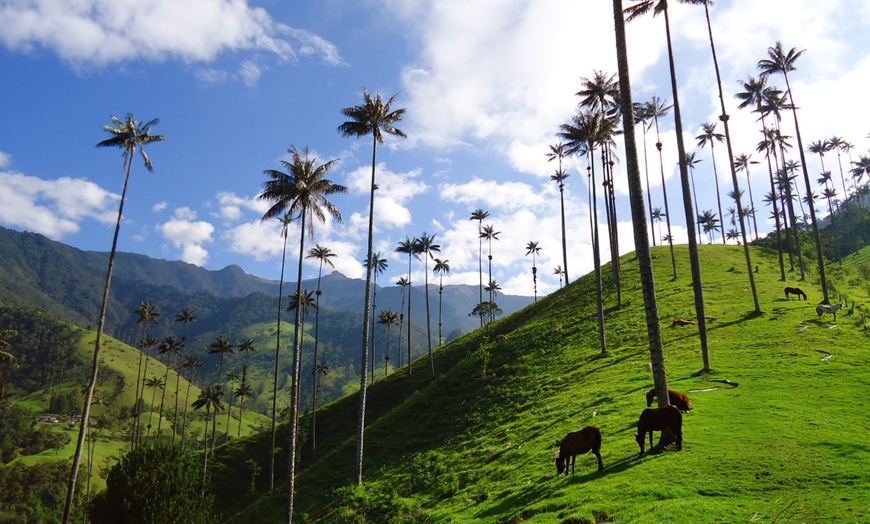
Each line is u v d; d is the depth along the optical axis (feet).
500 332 304.30
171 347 407.85
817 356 115.55
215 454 279.08
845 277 283.18
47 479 451.53
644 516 47.62
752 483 53.16
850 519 42.01
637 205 80.89
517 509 66.33
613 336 186.50
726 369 115.85
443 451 144.25
